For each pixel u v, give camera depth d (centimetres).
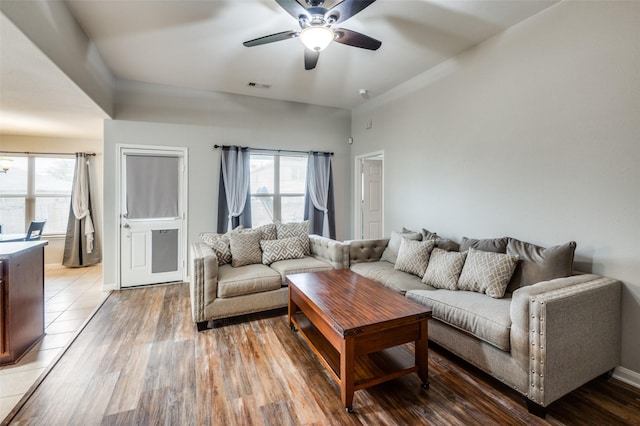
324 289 243
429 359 233
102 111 364
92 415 171
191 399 186
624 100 209
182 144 437
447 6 251
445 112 354
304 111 513
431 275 275
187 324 296
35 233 414
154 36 299
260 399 186
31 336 253
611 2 214
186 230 442
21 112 369
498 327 187
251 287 295
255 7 253
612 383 205
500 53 291
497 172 296
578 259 235
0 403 182
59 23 240
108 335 271
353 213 553
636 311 205
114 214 405
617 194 213
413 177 406
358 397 188
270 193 500
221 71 381
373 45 257
